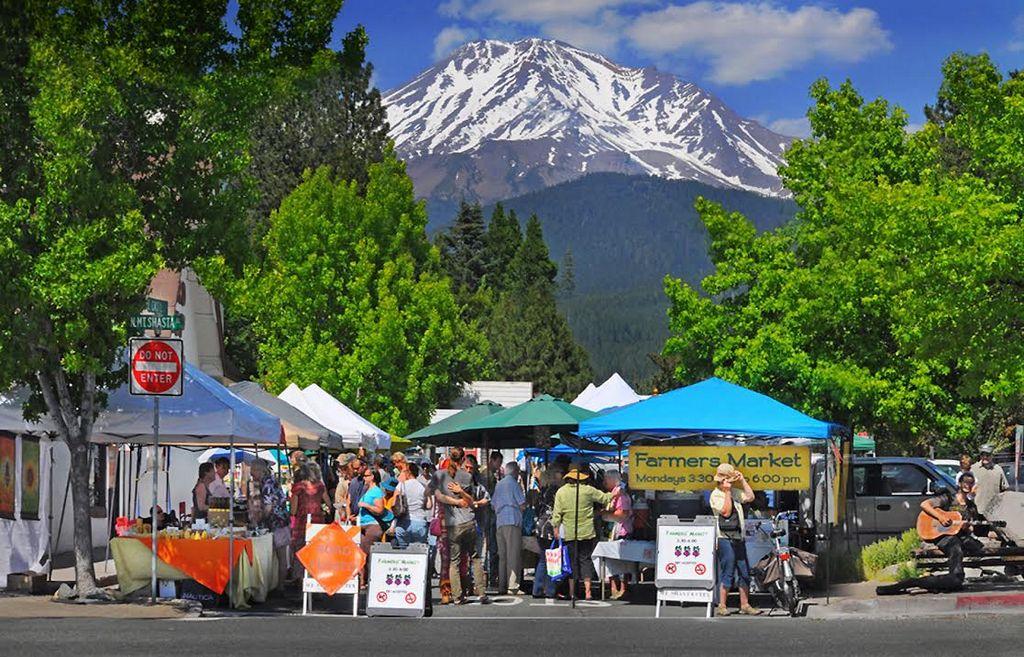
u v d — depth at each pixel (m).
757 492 23.73
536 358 111.38
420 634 16.64
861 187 38.81
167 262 21.03
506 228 141.88
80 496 20.92
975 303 28.23
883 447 49.44
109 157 20.50
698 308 44.66
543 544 22.86
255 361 75.00
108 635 16.08
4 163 20.20
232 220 21.12
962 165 60.09
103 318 20.25
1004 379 28.34
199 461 37.62
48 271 19.33
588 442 31.28
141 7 20.89
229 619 18.47
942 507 20.97
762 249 44.22
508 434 31.14
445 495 21.59
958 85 34.41
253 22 21.50
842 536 24.83
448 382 72.06
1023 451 38.28
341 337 62.78
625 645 15.48
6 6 20.34
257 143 87.00
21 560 23.88
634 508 23.77
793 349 41.12
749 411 22.19
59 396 21.36
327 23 22.08
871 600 19.73
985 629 16.95
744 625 17.91
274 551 22.64
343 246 63.31
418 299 62.78
